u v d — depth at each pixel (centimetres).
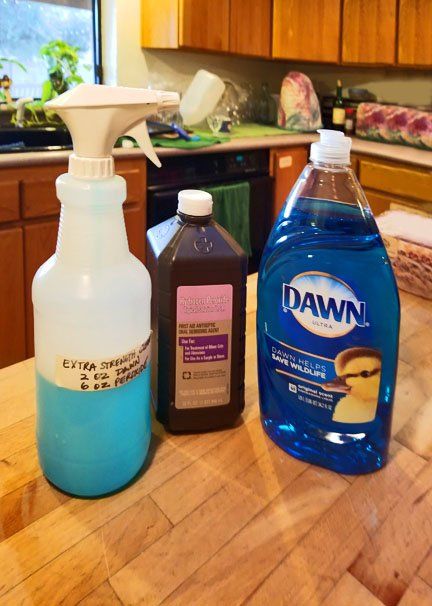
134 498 48
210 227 54
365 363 50
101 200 42
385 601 39
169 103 45
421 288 88
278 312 53
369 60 308
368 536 44
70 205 43
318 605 38
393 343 50
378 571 41
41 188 195
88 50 283
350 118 326
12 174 187
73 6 269
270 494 49
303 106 314
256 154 271
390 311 49
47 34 262
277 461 53
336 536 44
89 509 46
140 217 229
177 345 55
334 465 52
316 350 51
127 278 45
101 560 41
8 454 52
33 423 57
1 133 226
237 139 272
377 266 49
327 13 308
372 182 277
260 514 46
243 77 348
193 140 252
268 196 281
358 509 47
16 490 48
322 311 50
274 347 54
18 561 41
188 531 44
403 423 60
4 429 56
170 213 237
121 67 283
